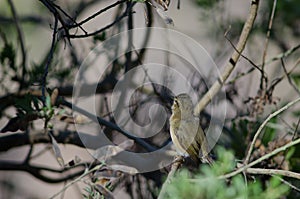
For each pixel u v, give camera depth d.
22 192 14.84
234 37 13.20
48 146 11.21
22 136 11.16
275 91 13.38
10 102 11.11
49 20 13.75
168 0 8.52
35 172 11.58
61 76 11.65
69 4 13.37
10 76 11.45
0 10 13.64
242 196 5.59
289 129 11.09
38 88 11.32
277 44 13.61
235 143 11.37
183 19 13.69
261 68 11.54
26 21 13.92
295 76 12.62
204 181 5.64
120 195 10.88
